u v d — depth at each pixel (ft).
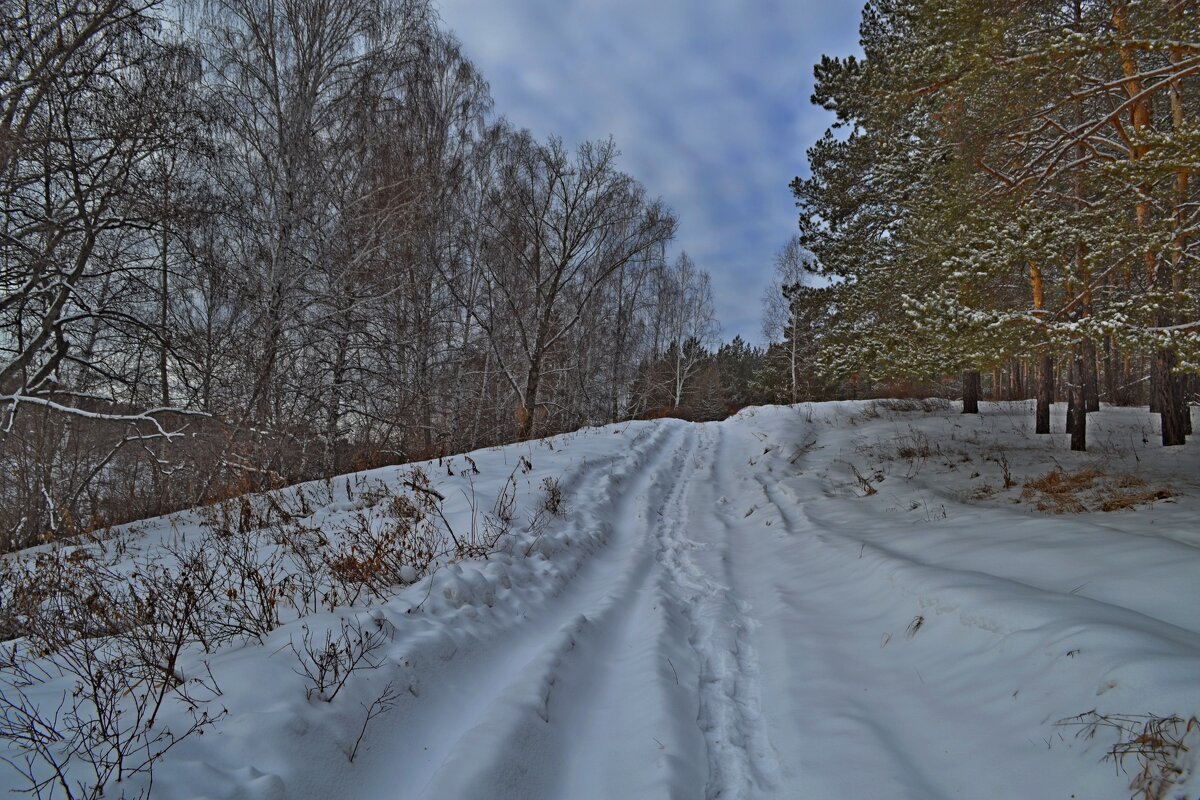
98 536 26.68
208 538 23.82
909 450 39.34
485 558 18.13
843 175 47.83
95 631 14.25
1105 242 19.27
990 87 20.39
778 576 20.39
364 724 9.87
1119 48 17.98
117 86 33.96
